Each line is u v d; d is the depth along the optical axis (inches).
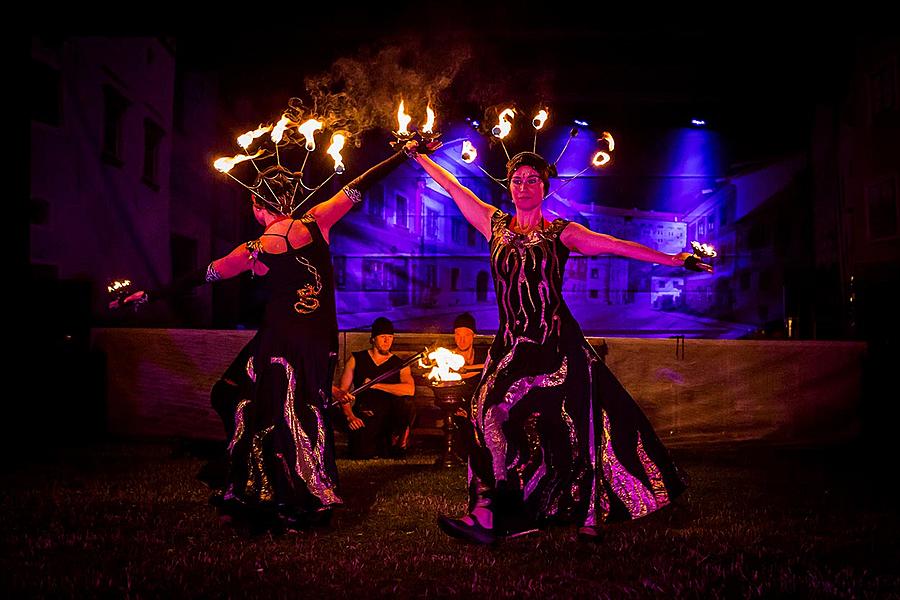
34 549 119.8
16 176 323.9
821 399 240.8
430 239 876.6
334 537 130.4
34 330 239.1
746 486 177.3
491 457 126.8
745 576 106.7
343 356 242.7
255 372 136.5
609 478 127.0
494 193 802.2
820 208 666.2
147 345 252.1
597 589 102.9
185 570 110.5
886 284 506.3
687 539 127.6
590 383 127.6
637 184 793.6
